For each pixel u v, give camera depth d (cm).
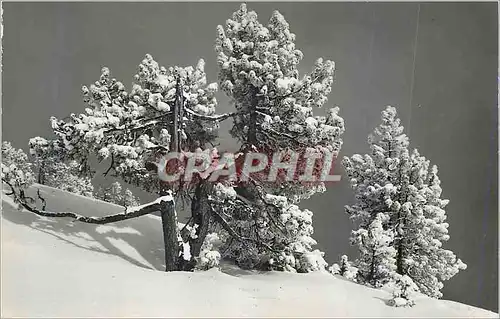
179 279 1062
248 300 955
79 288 896
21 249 1089
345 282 1341
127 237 1537
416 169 1934
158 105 1420
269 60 1490
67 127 1384
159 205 1309
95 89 1507
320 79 1535
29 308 759
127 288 934
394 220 1886
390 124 2006
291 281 1259
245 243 1497
